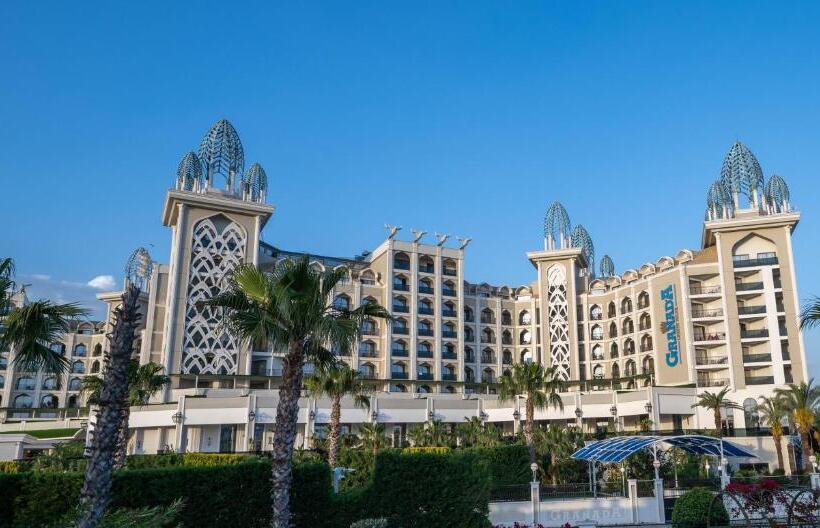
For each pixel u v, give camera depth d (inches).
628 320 3681.1
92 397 1540.4
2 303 792.3
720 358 3093.0
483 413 3112.7
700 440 1397.6
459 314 3949.3
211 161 3432.6
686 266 3255.4
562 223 4138.8
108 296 4387.3
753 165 3216.0
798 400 2411.4
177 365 3083.2
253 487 835.4
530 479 1620.3
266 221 3508.9
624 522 1275.8
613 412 2972.4
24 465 1483.8
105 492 601.6
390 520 915.4
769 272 3058.6
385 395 3068.4
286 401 850.8
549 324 3988.7
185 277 3201.3
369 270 3941.9
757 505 966.4
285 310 840.9
